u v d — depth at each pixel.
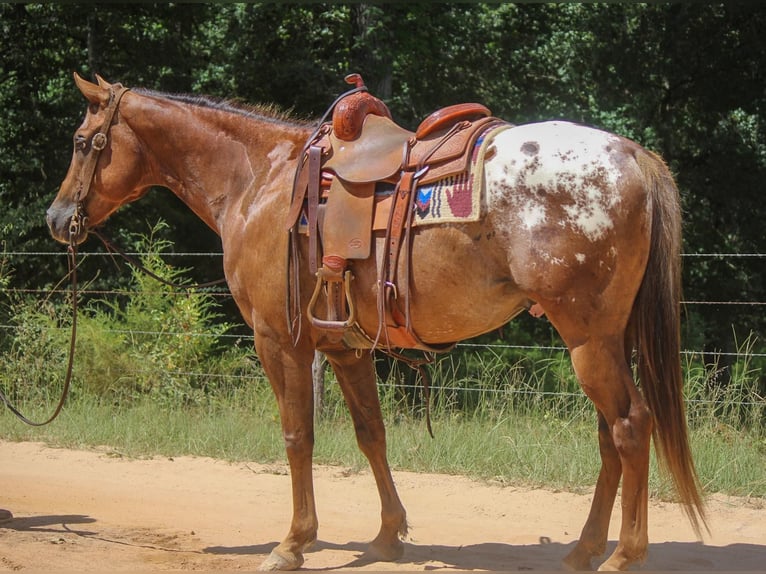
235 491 6.59
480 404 8.56
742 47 12.74
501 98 15.01
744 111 13.66
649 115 13.57
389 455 7.26
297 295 4.49
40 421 9.00
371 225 4.28
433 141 4.26
